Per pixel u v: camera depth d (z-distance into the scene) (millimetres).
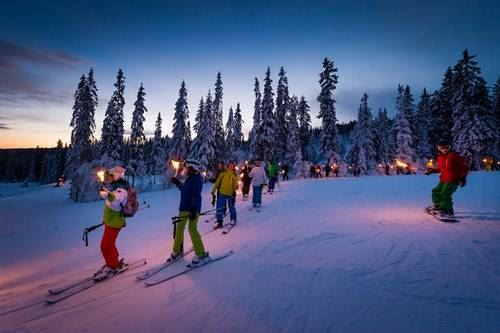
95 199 26906
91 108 42562
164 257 6668
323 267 5258
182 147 44844
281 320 3623
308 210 11406
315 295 4227
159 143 65375
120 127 39125
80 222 15805
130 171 34375
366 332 3318
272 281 4777
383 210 10570
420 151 50969
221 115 49906
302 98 56344
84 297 4691
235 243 7203
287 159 48250
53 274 7000
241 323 3596
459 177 8531
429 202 11891
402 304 3871
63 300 4660
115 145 38719
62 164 81500
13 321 4094
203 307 4035
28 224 16938
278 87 48688
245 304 4062
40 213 21422
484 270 4781
